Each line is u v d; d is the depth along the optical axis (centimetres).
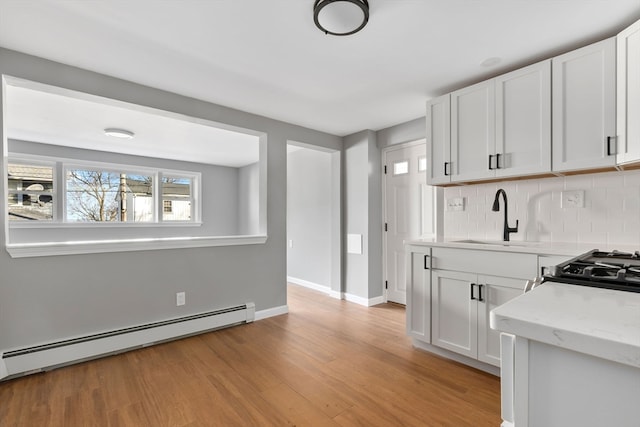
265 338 278
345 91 272
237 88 265
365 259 386
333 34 180
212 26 181
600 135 182
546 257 182
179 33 188
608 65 179
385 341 271
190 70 234
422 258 245
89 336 234
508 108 221
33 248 212
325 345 262
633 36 167
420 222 360
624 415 55
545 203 232
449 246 228
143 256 263
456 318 225
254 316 324
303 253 495
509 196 251
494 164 228
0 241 205
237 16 172
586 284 92
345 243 413
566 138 195
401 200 379
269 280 339
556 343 59
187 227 611
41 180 468
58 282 226
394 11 167
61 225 476
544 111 204
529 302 76
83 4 161
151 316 266
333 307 376
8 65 203
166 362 231
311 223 479
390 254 392
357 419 166
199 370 219
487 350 209
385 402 181
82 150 497
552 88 201
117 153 531
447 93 270
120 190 545
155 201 577
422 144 356
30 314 215
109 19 174
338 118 344
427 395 188
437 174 263
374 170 392
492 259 205
